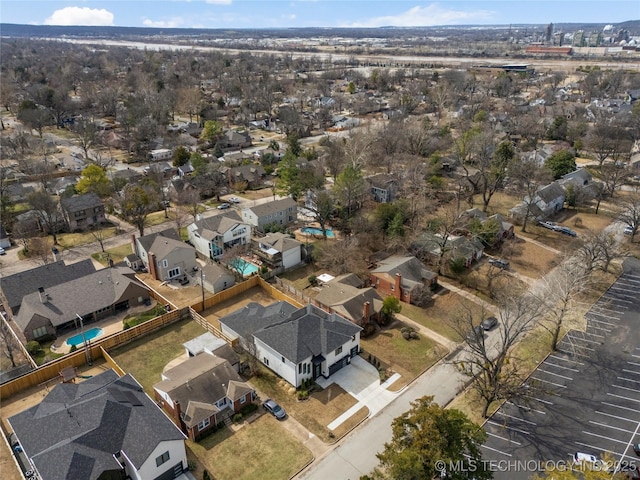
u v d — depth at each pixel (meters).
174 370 45.25
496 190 101.69
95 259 73.62
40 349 51.88
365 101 194.62
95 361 50.56
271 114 187.12
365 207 91.19
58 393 41.00
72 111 176.38
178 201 95.56
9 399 45.12
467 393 45.72
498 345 52.41
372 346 52.72
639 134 135.75
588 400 44.72
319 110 178.38
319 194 79.19
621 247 75.38
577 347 52.16
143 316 57.06
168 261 65.88
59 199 91.62
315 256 70.69
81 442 35.00
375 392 45.91
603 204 95.88
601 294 62.81
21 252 76.50
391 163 109.44
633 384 46.75
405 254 70.25
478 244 73.19
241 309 55.56
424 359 50.56
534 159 104.31
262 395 45.53
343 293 57.72
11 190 94.81
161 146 135.25
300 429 41.50
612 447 39.56
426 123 138.50
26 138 132.25
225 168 112.12
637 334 54.47
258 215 80.19
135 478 35.22
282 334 47.75
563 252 74.56
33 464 33.69
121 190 96.62
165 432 36.50
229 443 40.00
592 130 134.62
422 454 30.50
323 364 47.25
